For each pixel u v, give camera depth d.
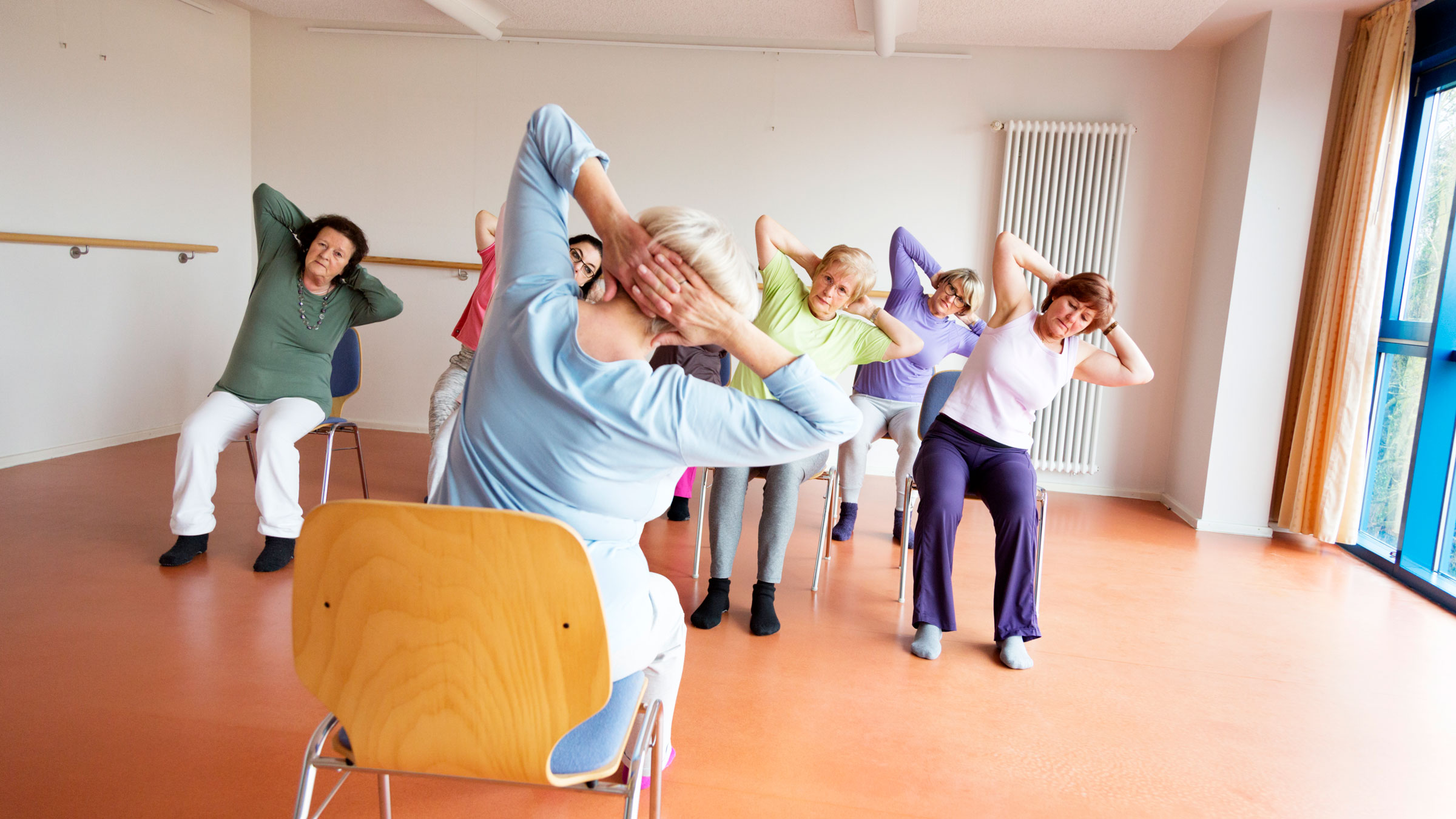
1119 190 4.66
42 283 3.97
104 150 4.25
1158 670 2.51
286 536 2.87
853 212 4.96
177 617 2.42
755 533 3.74
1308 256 4.23
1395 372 3.86
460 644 0.96
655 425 1.03
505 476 1.08
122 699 1.96
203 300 4.97
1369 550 3.79
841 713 2.14
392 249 5.26
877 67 4.86
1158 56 4.66
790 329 2.63
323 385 3.12
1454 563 3.44
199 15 4.81
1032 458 4.88
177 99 4.68
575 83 5.04
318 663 0.99
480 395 1.11
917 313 3.48
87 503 3.42
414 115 5.16
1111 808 1.80
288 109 5.22
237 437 3.01
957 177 4.87
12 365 3.87
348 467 4.34
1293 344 4.17
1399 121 3.63
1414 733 2.21
